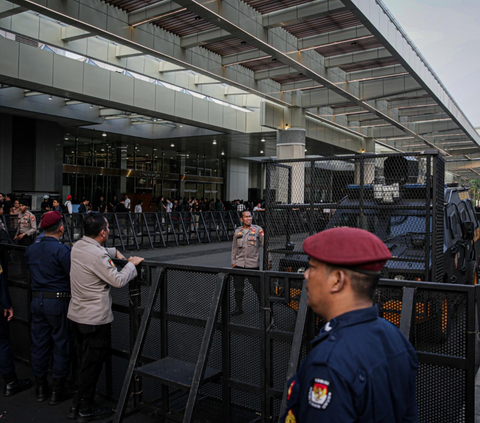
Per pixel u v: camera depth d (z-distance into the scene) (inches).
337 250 52.9
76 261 138.9
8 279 203.5
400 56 543.8
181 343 135.3
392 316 100.7
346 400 46.3
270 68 708.7
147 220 674.2
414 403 55.7
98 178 1138.0
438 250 220.4
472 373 89.4
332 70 657.6
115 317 155.7
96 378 143.2
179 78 814.5
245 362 122.4
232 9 452.8
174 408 141.0
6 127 839.1
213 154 1409.9
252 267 276.5
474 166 1721.2
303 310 108.1
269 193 262.4
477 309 91.1
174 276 136.6
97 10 454.0
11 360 165.8
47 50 628.7
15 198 725.9
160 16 466.3
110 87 702.5
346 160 242.4
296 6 479.5
